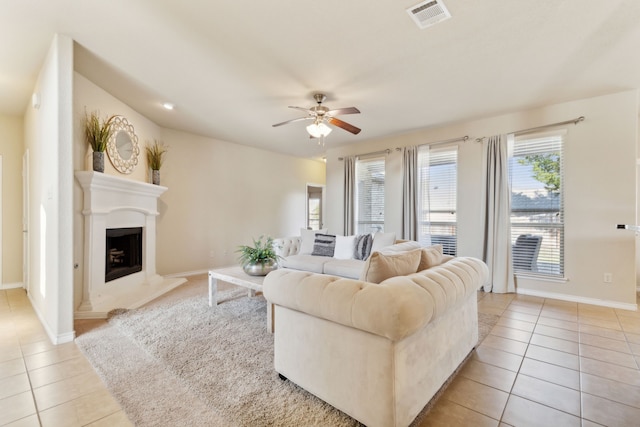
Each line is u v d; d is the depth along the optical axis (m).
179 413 1.63
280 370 1.92
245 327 2.86
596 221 3.67
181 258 5.25
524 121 4.12
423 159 5.03
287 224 7.21
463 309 2.18
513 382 1.96
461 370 2.11
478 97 3.67
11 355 2.30
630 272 3.48
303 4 2.08
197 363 2.17
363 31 2.38
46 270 2.86
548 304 3.67
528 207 4.13
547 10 2.13
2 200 4.37
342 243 4.27
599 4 2.07
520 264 4.19
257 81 3.28
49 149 2.77
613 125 3.56
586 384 1.94
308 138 5.64
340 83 3.31
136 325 2.88
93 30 2.43
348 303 1.46
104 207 3.45
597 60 2.81
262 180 6.65
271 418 1.58
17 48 2.72
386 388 1.39
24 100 3.92
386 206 5.46
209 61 2.88
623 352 2.39
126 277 3.93
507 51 2.66
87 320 3.02
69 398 1.77
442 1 2.05
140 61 2.89
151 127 4.65
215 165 5.76
